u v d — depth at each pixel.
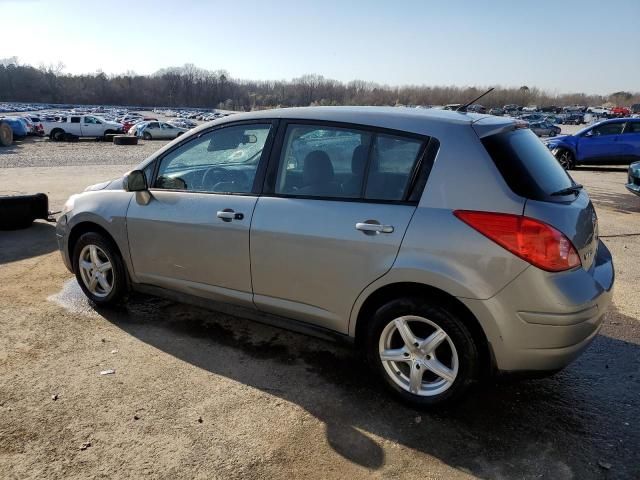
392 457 2.50
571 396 3.06
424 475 2.38
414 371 2.84
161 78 153.62
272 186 3.21
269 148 3.26
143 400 2.95
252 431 2.68
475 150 2.65
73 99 138.38
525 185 2.57
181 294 3.76
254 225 3.20
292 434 2.66
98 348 3.58
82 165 17.19
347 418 2.81
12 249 6.09
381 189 2.84
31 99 132.75
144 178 3.73
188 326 3.96
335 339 3.10
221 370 3.31
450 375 2.74
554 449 2.57
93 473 2.36
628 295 4.74
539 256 2.44
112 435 2.63
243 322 4.05
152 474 2.36
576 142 15.29
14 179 12.89
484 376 2.75
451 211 2.62
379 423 2.77
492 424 2.77
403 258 2.70
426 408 2.84
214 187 3.51
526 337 2.52
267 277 3.22
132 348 3.59
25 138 32.22
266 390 3.08
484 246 2.52
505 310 2.51
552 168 2.96
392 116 2.93
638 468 2.44
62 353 3.50
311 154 3.10
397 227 2.72
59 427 2.68
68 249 4.35
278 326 3.33
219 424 2.74
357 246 2.83
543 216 2.48
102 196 4.09
